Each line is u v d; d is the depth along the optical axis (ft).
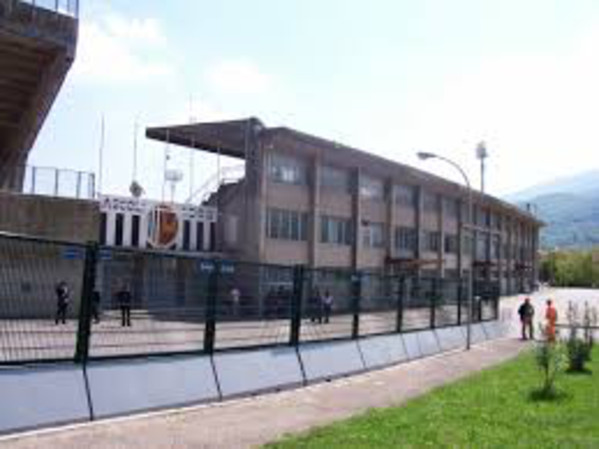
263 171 149.48
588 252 500.74
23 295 33.27
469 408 42.22
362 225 184.14
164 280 39.83
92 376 35.37
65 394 33.63
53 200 107.76
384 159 182.09
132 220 136.87
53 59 90.12
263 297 48.88
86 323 35.29
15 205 104.99
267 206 151.33
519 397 47.67
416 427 35.37
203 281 42.96
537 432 35.32
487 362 74.02
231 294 45.62
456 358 76.89
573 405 44.70
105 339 36.60
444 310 89.66
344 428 34.71
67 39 87.15
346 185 179.73
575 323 101.45
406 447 30.73
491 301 115.85
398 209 203.41
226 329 45.29
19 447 29.25
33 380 32.55
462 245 249.14
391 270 195.42
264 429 35.58
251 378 46.01
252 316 47.57
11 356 32.63
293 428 36.09
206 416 38.27
